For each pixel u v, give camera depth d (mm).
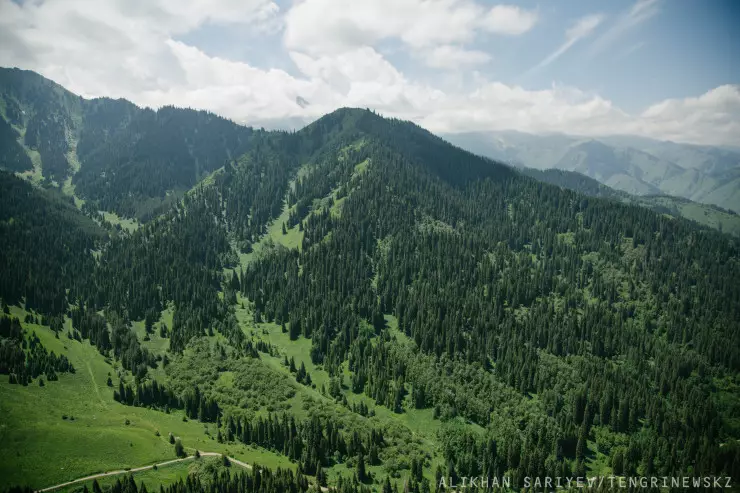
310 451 183375
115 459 168875
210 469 168500
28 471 156375
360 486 173000
